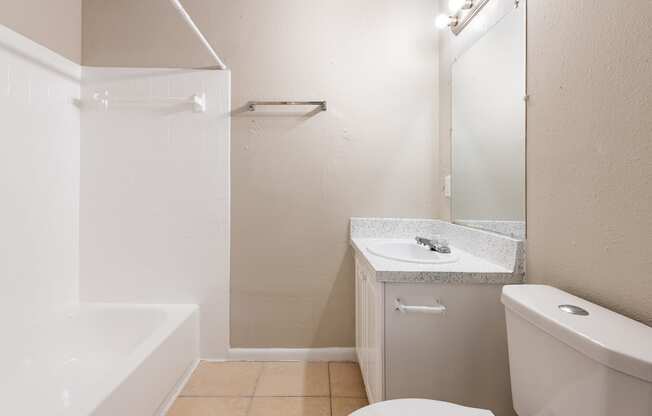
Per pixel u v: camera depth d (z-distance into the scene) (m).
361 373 1.95
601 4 0.88
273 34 2.08
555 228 1.06
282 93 2.08
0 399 1.52
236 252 2.10
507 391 1.26
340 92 2.09
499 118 1.37
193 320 2.02
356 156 2.10
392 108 2.10
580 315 0.80
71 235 2.00
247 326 2.11
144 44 2.06
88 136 2.05
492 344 1.25
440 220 2.06
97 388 1.19
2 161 1.56
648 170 0.75
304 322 2.12
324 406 1.66
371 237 2.09
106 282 2.07
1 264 1.56
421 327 1.25
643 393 0.61
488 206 1.46
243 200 2.09
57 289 1.90
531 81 1.17
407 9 2.10
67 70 1.95
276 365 2.04
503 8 1.34
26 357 1.67
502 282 1.23
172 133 2.07
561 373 0.78
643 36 0.76
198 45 2.07
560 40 1.03
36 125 1.74
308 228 2.10
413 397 1.26
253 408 1.64
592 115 0.91
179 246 2.09
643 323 0.77
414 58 2.10
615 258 0.84
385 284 1.25
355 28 2.09
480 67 1.54
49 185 1.83
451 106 1.89
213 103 2.08
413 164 2.10
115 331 1.95
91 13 2.06
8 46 1.58
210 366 2.03
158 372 1.56
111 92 2.07
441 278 1.24
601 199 0.88
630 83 0.80
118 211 2.07
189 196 2.08
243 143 2.08
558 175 1.04
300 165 2.09
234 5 2.07
